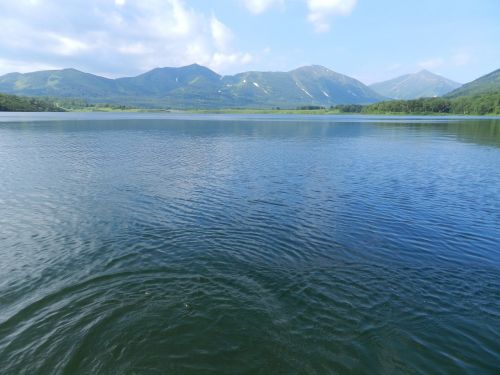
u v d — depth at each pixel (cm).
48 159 4566
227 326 1191
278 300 1347
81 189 3016
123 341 1116
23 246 1823
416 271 1606
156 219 2261
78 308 1286
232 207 2545
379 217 2367
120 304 1314
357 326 1192
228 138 8069
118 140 7244
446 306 1323
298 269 1603
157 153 5319
